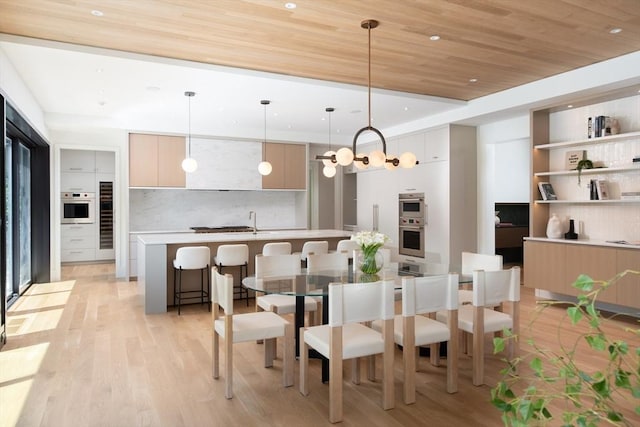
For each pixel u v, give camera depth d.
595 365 3.39
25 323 4.75
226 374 2.92
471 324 3.19
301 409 2.78
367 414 2.71
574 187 5.64
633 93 4.95
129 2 3.29
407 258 7.79
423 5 3.39
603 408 0.80
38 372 3.35
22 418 2.64
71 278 7.66
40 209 7.21
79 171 9.40
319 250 5.91
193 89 5.52
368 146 9.09
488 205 6.98
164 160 7.65
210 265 5.81
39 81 5.08
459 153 6.96
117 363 3.55
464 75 5.20
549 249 5.48
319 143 8.98
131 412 2.72
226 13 3.50
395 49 4.34
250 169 8.33
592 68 4.80
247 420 2.63
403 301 2.85
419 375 3.34
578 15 3.58
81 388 3.07
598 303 5.22
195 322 4.82
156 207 8.21
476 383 3.13
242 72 4.87
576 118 5.61
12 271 6.11
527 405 0.82
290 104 6.34
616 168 4.94
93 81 5.11
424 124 7.30
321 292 2.98
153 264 5.23
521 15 3.58
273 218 9.16
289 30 3.85
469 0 3.31
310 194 9.69
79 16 3.52
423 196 7.40
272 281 3.45
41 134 6.45
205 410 2.75
